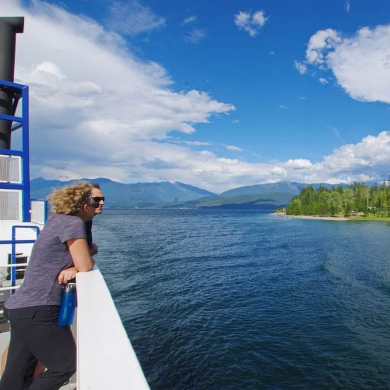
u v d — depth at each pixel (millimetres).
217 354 16172
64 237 2779
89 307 2188
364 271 38312
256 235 85938
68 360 2764
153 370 14586
